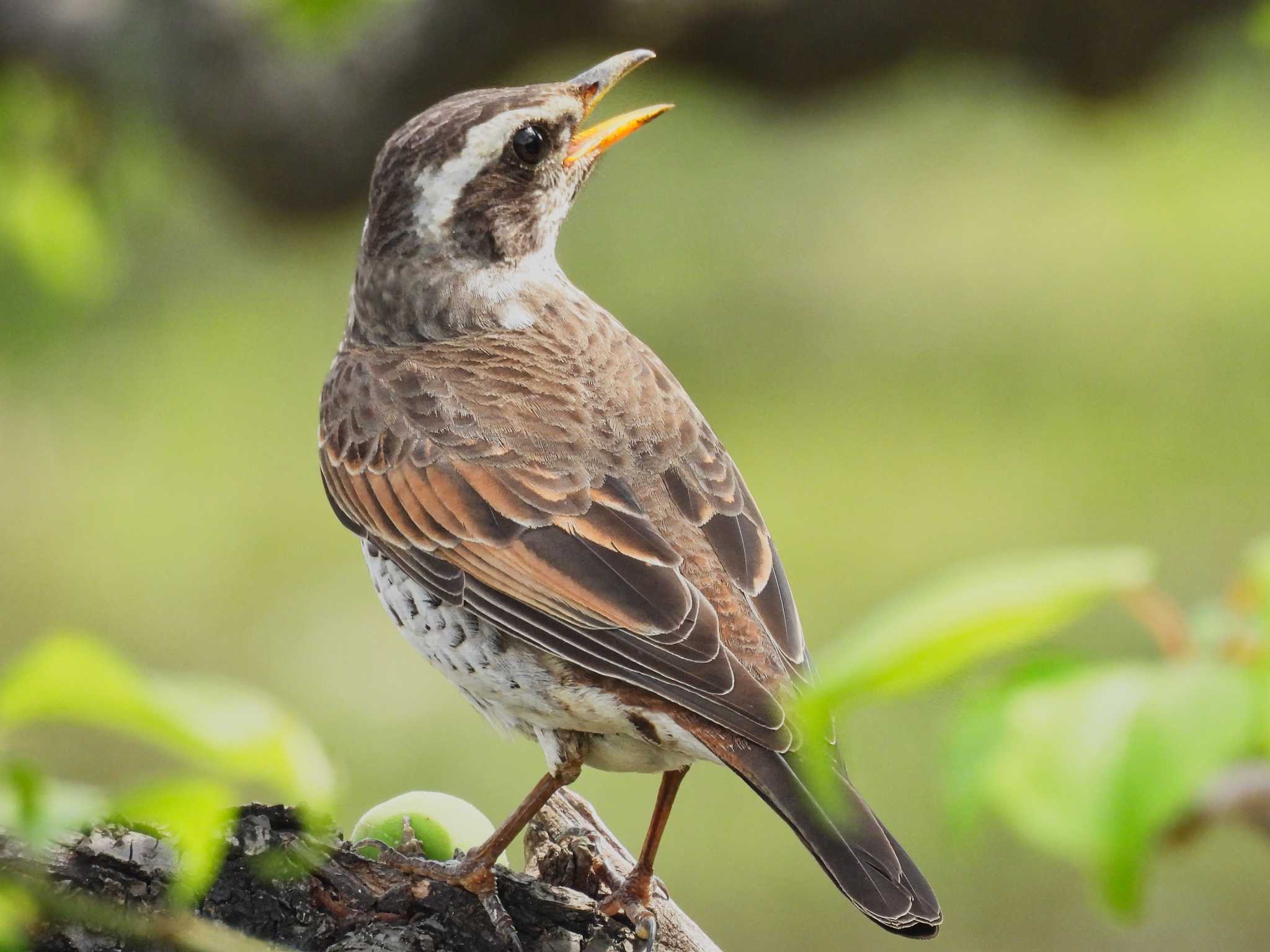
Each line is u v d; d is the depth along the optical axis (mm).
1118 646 14242
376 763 14812
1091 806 2797
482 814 6371
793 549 17234
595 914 5891
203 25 13375
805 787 5457
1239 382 19219
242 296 20797
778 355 20344
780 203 22312
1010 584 2570
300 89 13508
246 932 5395
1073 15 13711
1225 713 2789
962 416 19062
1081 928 13047
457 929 5660
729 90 14219
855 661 2561
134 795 3057
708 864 13555
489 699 6551
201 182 14688
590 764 6488
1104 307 20484
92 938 5016
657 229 22062
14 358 19922
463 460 6711
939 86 19750
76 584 17453
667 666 5941
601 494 6504
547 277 7562
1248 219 21469
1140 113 14758
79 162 13734
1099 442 18438
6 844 5000
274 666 16203
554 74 15172
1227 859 13539
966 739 2951
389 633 16531
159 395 19922
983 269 21281
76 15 13422
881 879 5156
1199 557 16641
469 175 7367
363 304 7527
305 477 18859
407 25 13484
